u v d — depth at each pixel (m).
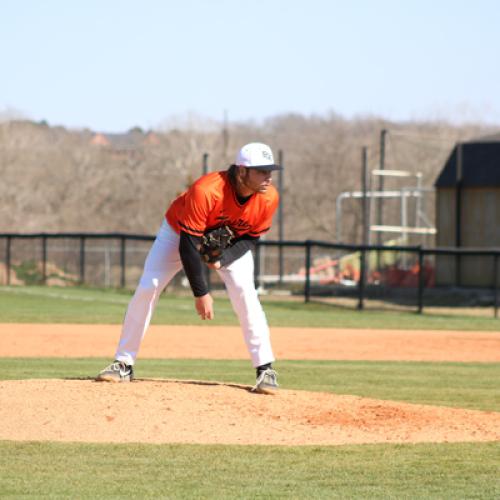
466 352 57.94
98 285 113.31
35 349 55.72
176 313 81.88
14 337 62.06
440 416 29.17
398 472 23.02
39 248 160.75
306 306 92.00
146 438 25.75
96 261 161.75
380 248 89.00
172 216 28.81
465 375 46.25
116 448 24.81
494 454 24.92
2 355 52.59
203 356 53.66
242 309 29.52
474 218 122.69
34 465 23.25
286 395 29.95
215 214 27.39
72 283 113.00
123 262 106.38
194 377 42.72
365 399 30.77
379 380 43.78
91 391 28.53
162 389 29.12
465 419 29.02
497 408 34.72
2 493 20.89
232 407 28.23
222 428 26.66
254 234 28.86
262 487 21.59
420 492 21.27
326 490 21.39
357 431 27.05
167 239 29.12
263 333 29.69
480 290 114.25
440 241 125.81
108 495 20.78
